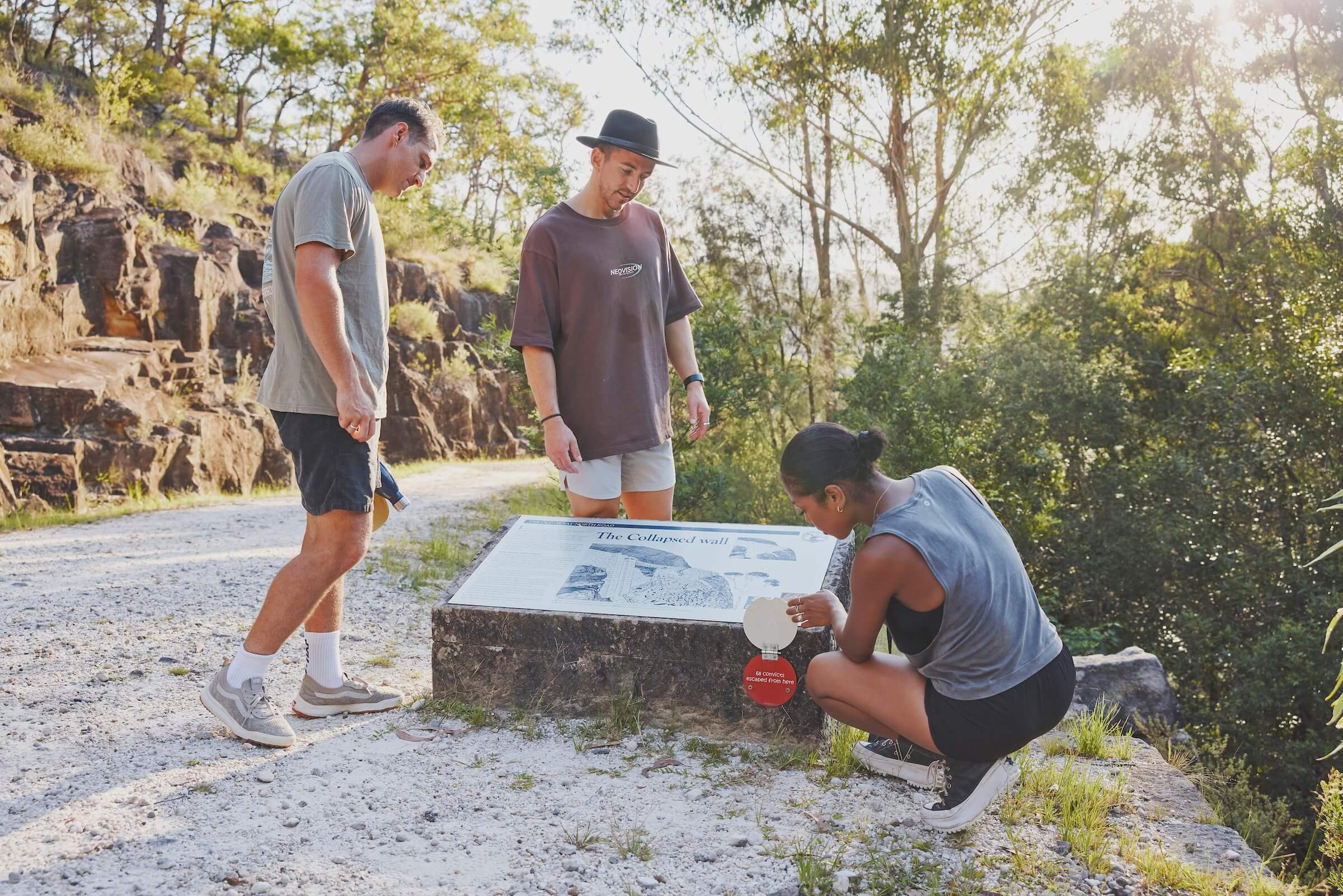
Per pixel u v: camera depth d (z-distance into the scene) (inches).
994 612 100.0
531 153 459.5
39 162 629.3
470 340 1101.1
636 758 124.5
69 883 90.4
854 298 663.1
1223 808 133.6
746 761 125.0
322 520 125.3
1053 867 99.6
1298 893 101.1
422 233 1114.1
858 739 134.3
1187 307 807.7
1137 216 852.0
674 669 131.7
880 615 102.1
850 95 665.0
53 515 378.6
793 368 517.7
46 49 972.6
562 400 155.3
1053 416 586.2
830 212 668.1
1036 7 642.8
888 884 94.8
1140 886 97.5
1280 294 701.3
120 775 114.9
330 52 1268.5
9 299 507.2
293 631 127.6
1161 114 829.2
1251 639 539.5
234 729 124.3
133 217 658.8
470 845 101.4
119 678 151.3
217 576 233.9
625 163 146.3
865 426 495.2
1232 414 600.7
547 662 135.7
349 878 93.8
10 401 478.9
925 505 103.3
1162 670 175.0
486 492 523.2
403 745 127.2
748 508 387.9
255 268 781.3
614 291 151.9
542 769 120.6
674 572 140.6
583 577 141.6
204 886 91.0
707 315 401.7
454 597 139.6
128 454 508.4
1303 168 799.1
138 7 1159.6
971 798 104.3
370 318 127.0
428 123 130.3
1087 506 596.7
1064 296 740.0
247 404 666.2
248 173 1033.5
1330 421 580.7
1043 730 103.7
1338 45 756.6
